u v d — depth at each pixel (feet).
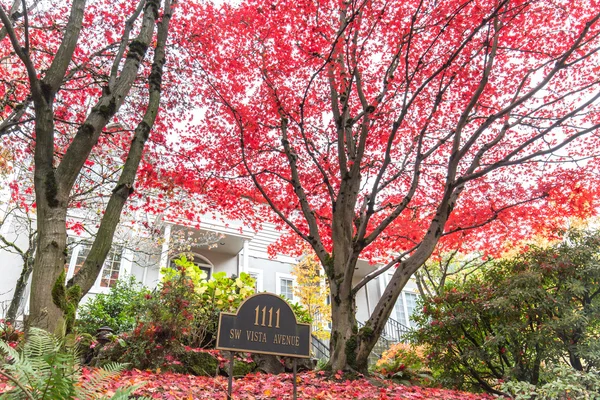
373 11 23.40
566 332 22.24
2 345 6.43
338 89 25.45
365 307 51.31
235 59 29.43
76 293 12.92
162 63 19.17
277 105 27.61
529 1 22.80
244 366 22.70
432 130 32.32
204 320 24.00
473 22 25.05
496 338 22.49
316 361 26.23
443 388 24.13
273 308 13.20
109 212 14.80
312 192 32.42
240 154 32.22
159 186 30.68
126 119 30.76
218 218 43.29
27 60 13.87
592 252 24.02
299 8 24.21
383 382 20.34
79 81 28.35
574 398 14.65
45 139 14.20
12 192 29.81
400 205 22.36
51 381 6.25
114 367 8.09
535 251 26.17
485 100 30.12
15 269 34.24
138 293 32.89
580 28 25.38
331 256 23.71
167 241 38.11
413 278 52.01
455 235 33.63
